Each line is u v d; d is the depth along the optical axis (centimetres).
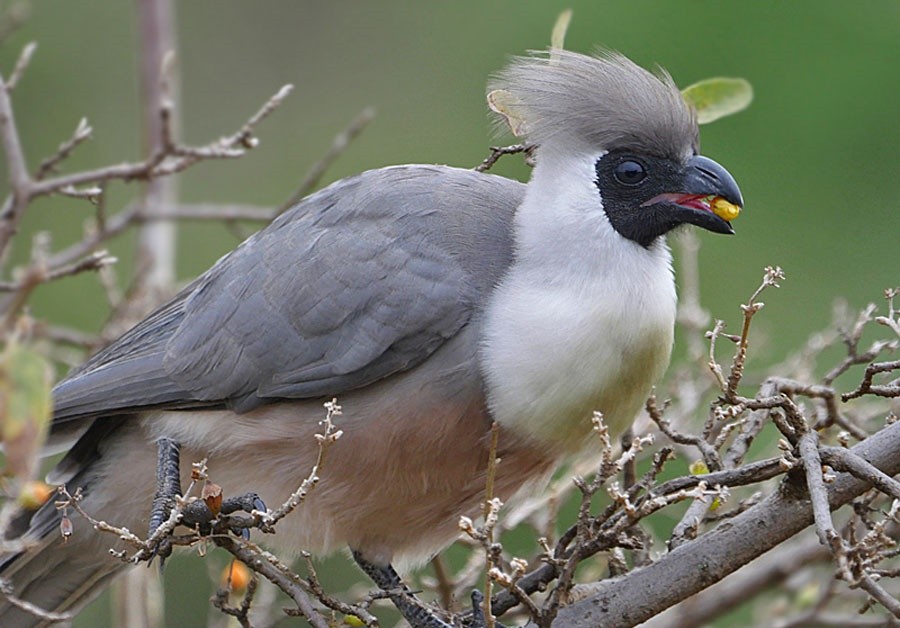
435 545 1028
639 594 861
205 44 1780
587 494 798
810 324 1500
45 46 1753
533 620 802
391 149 1738
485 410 953
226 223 1202
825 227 1534
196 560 1567
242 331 995
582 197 969
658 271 980
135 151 1744
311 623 823
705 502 869
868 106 1543
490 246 977
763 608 1218
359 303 971
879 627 1031
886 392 822
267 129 1762
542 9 1688
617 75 983
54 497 1054
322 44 1792
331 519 999
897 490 775
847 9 1552
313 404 984
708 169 962
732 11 1567
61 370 1446
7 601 1073
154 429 1035
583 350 940
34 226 1688
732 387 809
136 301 1234
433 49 1753
